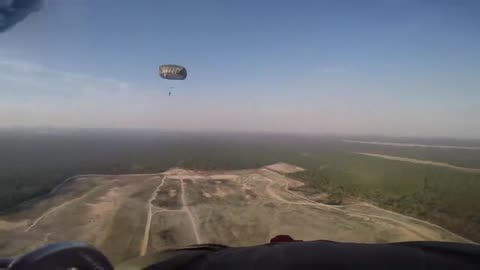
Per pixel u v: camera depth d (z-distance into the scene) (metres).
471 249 1.92
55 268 1.23
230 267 1.71
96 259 1.38
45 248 1.24
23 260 1.20
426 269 1.62
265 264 1.67
